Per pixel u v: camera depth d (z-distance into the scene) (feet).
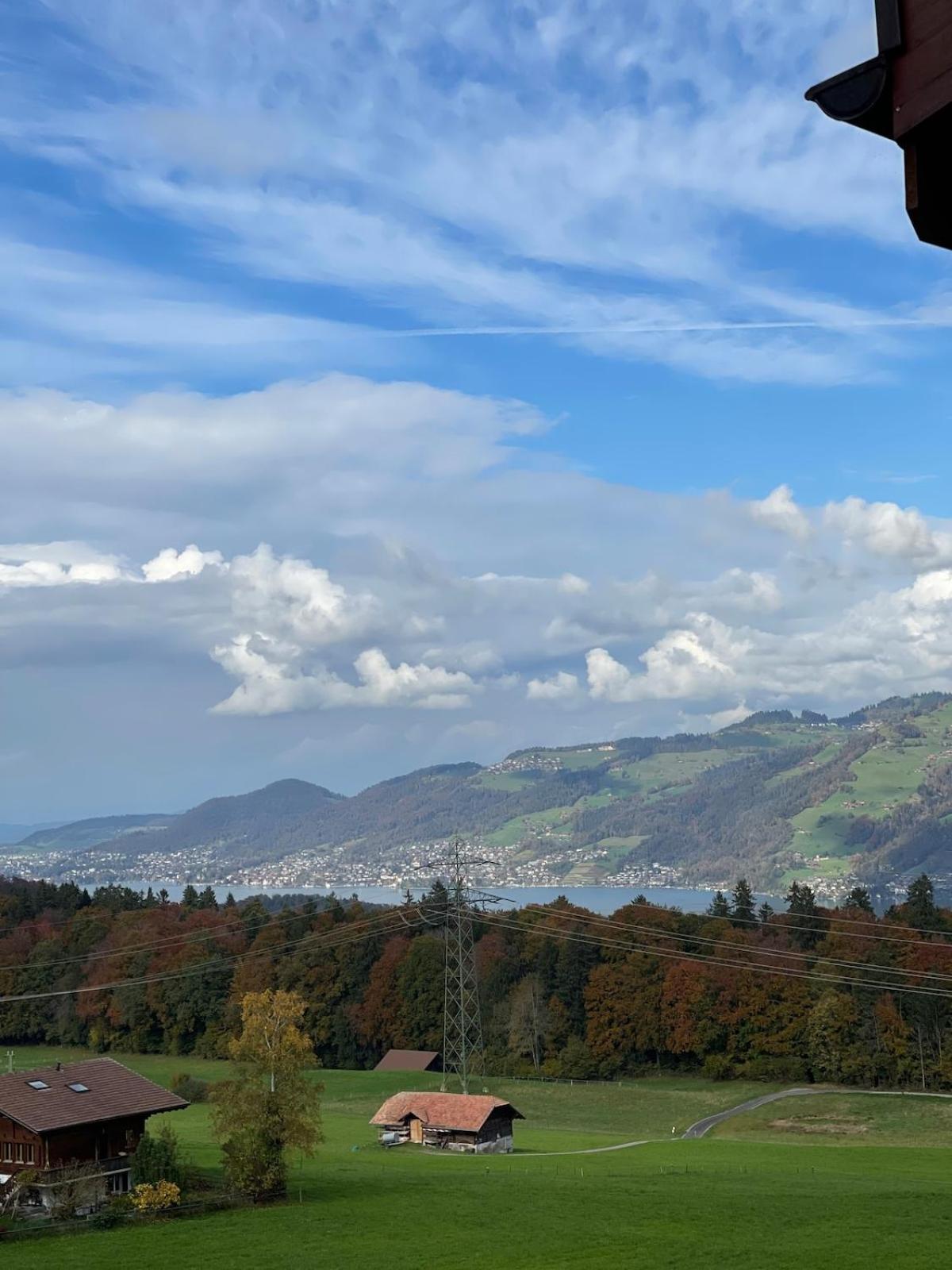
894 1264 161.99
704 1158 279.90
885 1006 399.85
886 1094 376.89
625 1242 178.40
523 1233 185.06
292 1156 272.92
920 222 30.60
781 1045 410.11
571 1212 200.23
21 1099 209.36
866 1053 397.39
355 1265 165.58
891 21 28.84
